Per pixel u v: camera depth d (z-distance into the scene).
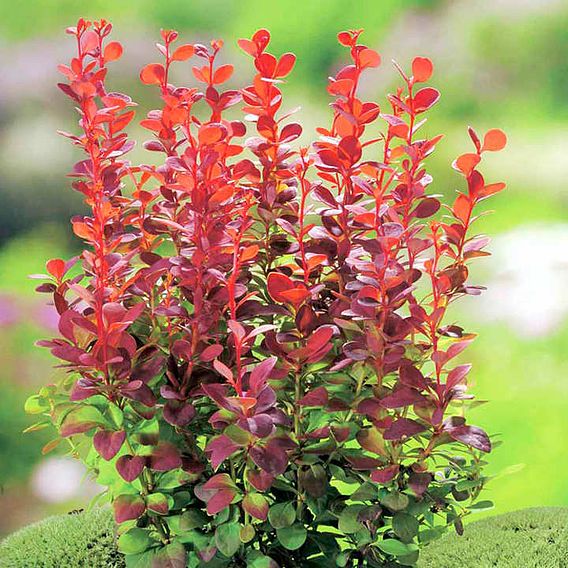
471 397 1.81
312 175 5.11
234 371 1.85
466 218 1.91
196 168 1.80
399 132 1.87
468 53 9.70
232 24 10.17
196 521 1.85
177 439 1.91
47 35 9.45
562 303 6.33
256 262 2.00
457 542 2.47
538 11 9.66
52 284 1.98
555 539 2.44
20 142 8.02
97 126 1.93
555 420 5.18
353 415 1.93
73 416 1.79
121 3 9.98
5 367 5.59
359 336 1.87
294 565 1.93
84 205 7.78
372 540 1.87
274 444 1.71
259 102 1.98
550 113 9.49
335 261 1.99
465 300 6.51
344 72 1.91
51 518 2.68
